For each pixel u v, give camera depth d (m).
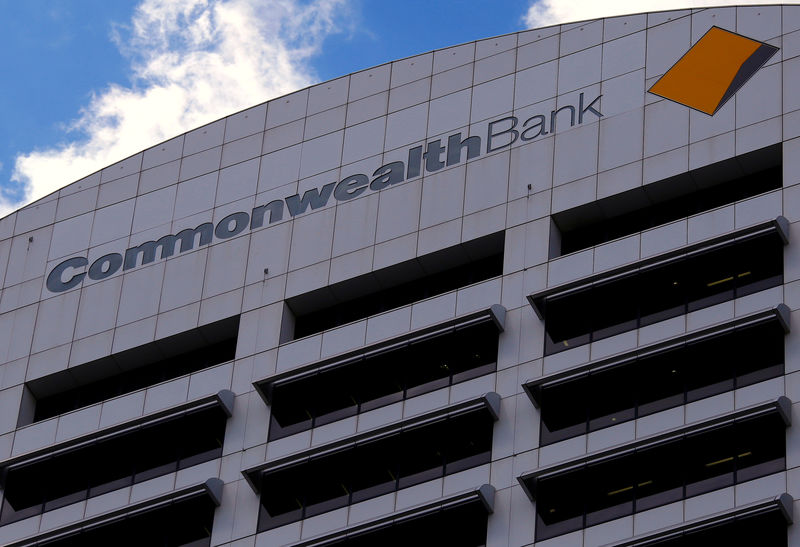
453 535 77.44
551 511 76.62
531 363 80.75
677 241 81.56
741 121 84.06
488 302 83.25
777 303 78.31
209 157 94.25
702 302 79.69
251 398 85.31
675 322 79.62
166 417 85.44
